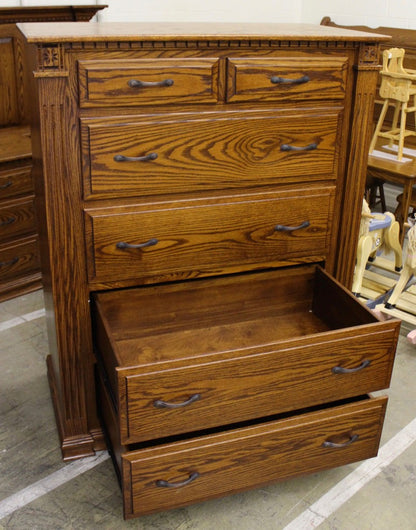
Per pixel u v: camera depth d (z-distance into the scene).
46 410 2.52
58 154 1.86
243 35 1.88
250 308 2.43
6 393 2.61
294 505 2.08
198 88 1.92
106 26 2.09
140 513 1.86
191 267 2.16
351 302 2.18
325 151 2.16
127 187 1.96
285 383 1.89
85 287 2.06
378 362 2.00
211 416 1.85
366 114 2.15
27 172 3.20
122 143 1.90
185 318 2.35
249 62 1.94
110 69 1.80
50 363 2.60
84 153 1.88
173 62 1.87
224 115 1.98
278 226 2.20
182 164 2.00
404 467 2.26
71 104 1.82
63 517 2.01
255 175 2.10
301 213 2.22
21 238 3.30
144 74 1.84
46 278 2.21
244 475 1.95
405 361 2.87
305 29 2.19
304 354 1.87
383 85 3.93
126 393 1.71
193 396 1.79
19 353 2.88
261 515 2.04
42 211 2.03
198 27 2.14
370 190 4.43
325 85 2.05
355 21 5.18
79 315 2.10
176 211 2.05
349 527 2.00
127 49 1.82
